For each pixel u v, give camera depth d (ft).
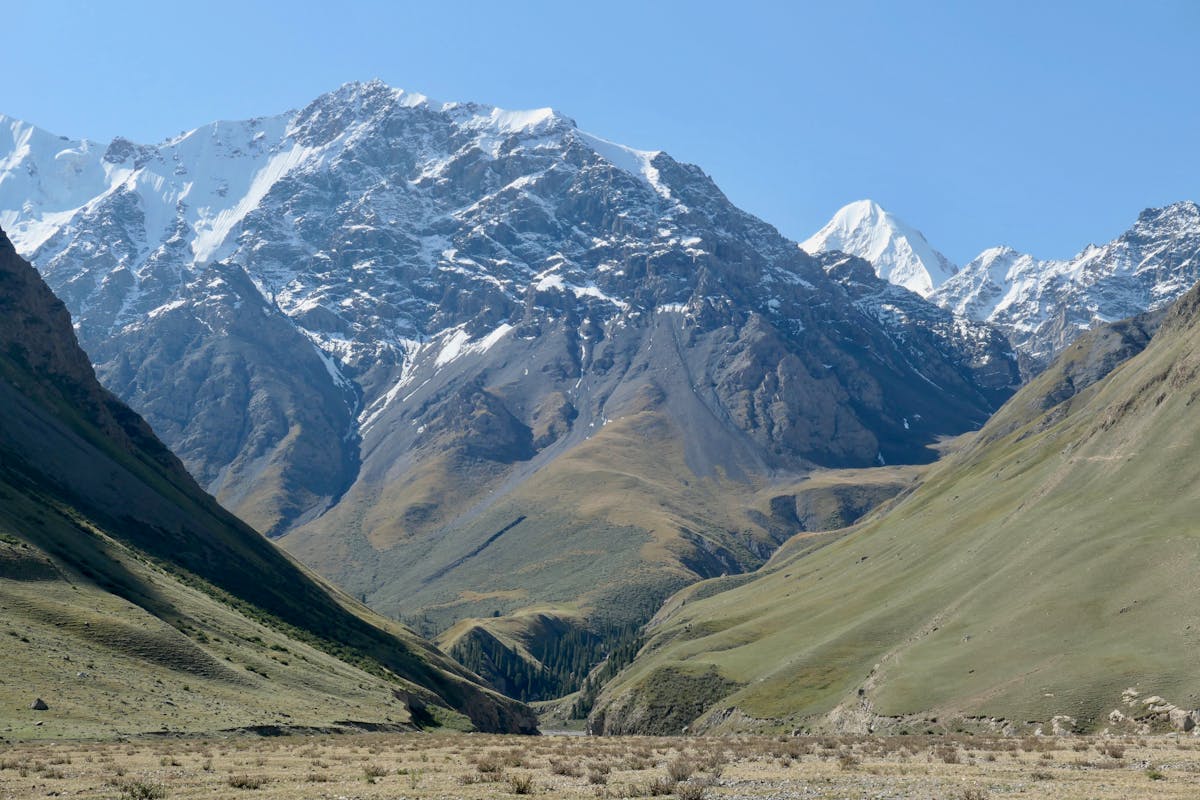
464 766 219.82
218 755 246.06
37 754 230.68
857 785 176.65
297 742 299.17
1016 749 276.21
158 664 369.09
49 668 319.47
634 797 163.53
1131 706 366.63
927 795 160.97
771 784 180.04
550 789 175.11
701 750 275.18
